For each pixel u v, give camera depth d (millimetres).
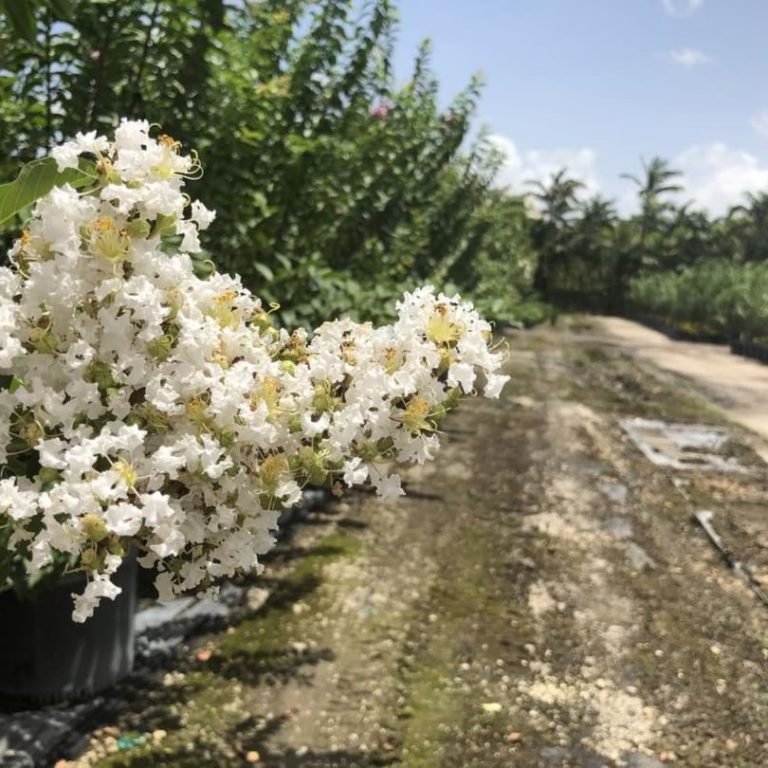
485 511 7105
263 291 5020
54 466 1492
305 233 6250
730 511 7617
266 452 1819
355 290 5383
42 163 1649
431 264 10805
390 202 7941
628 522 7117
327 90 6316
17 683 3629
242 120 4703
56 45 4000
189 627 4496
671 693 4285
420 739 3709
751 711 4156
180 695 3912
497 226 18734
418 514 6848
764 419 13141
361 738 3686
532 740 3770
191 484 1707
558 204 57781
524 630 4879
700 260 55000
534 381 16031
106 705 3781
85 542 1477
